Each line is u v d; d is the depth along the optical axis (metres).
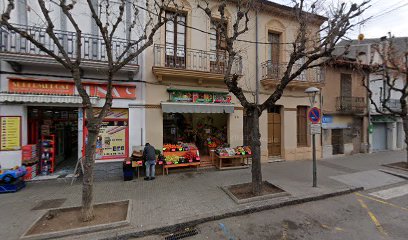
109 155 7.74
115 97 7.65
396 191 6.64
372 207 5.44
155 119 8.27
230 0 9.28
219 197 5.80
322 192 6.20
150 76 8.20
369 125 13.22
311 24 8.93
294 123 11.00
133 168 7.63
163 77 8.36
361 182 7.32
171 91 8.43
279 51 10.73
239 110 9.71
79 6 7.37
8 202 5.47
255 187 5.84
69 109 8.02
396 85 14.42
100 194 6.02
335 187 6.68
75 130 9.97
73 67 4.28
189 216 4.71
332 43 5.75
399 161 10.64
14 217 4.62
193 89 8.77
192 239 4.05
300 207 5.46
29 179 7.05
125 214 4.70
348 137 12.71
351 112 12.32
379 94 13.61
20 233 4.00
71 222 4.34
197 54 8.88
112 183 7.05
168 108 8.06
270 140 10.81
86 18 7.43
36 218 4.55
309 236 4.07
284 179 7.52
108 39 4.57
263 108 6.07
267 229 4.36
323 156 11.68
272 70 10.08
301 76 10.70
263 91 10.21
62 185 6.84
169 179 7.48
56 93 7.02
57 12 7.13
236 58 9.19
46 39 6.82
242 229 4.38
